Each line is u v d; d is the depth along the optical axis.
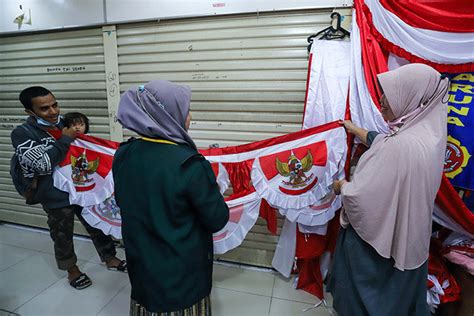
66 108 2.33
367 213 1.15
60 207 1.86
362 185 1.16
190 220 1.00
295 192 1.68
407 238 1.12
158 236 0.95
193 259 1.01
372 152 1.17
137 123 0.95
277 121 1.91
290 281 2.01
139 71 2.08
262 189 1.71
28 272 2.14
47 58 2.28
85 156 1.86
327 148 1.59
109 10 2.01
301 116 1.87
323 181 1.62
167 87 0.98
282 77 1.83
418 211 1.10
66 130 1.78
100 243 2.11
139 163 0.98
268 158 1.69
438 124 1.10
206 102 2.00
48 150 1.67
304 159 1.63
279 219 2.02
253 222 1.74
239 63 1.88
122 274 2.13
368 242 1.18
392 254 1.17
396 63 1.49
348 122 1.53
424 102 1.09
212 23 1.87
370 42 1.49
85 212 1.89
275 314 1.72
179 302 0.99
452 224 1.43
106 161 1.84
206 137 2.05
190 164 0.95
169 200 0.92
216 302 1.81
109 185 1.84
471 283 1.35
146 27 1.99
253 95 1.91
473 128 1.31
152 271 0.98
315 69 1.62
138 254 1.00
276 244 2.08
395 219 1.12
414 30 1.38
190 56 1.96
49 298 1.87
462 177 1.35
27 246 2.49
